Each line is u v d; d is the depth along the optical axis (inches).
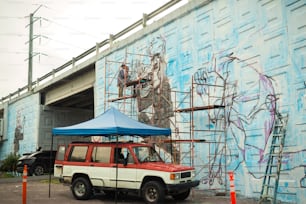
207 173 579.5
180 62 655.1
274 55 477.7
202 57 605.0
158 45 719.1
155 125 707.4
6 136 1680.6
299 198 427.5
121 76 841.5
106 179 486.0
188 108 617.9
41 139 1364.4
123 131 488.7
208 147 583.2
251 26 516.7
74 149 528.1
